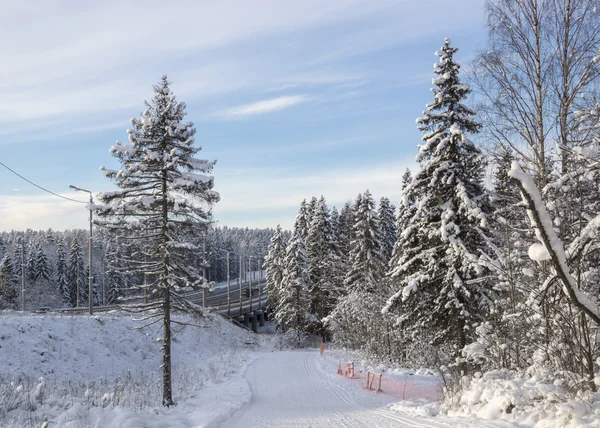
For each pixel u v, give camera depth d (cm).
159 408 1387
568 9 1011
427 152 1784
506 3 1094
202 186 1780
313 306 5269
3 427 985
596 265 733
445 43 1800
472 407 973
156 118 1767
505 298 1288
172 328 3631
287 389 1873
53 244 9831
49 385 1927
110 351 2686
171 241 1769
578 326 768
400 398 1452
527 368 1021
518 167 295
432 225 1797
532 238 975
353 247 4362
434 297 1811
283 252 5859
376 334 3042
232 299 7700
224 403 1446
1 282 6719
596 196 755
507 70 1113
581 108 955
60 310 3506
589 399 701
